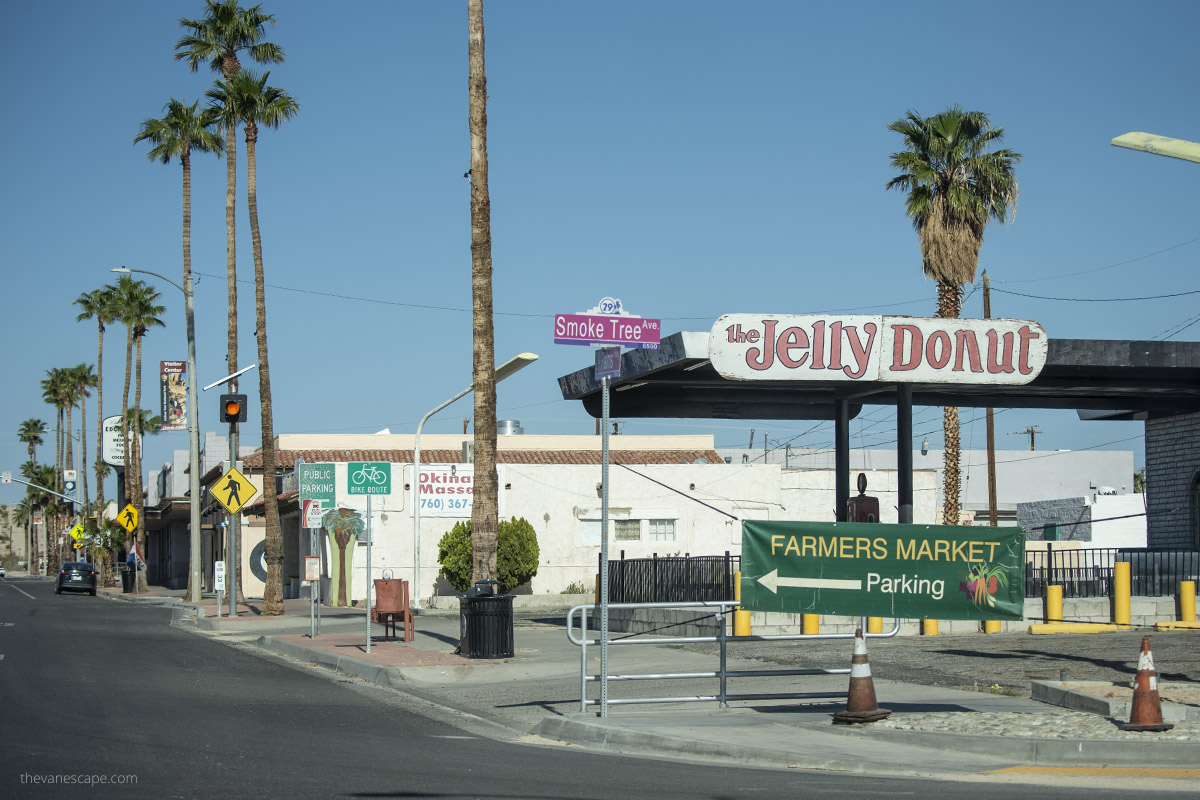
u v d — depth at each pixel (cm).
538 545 3931
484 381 1964
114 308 6756
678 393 2455
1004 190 3288
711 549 4134
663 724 1200
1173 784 925
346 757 1020
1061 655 1769
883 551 1213
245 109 3450
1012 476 6875
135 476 6675
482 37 1986
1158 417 2892
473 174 1975
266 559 3353
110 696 1424
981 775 971
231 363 3794
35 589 6806
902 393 2105
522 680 1692
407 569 3931
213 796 820
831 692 1350
